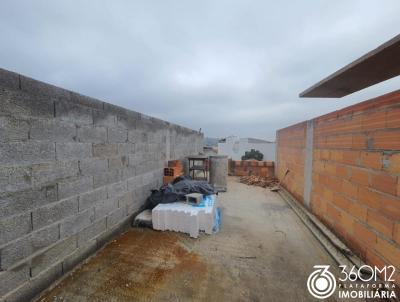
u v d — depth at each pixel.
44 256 1.70
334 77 2.10
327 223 2.84
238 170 7.67
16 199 1.47
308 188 3.64
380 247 1.79
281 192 5.19
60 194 1.85
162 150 4.28
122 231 2.85
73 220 2.01
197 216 2.71
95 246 2.32
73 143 1.99
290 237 2.73
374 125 1.88
